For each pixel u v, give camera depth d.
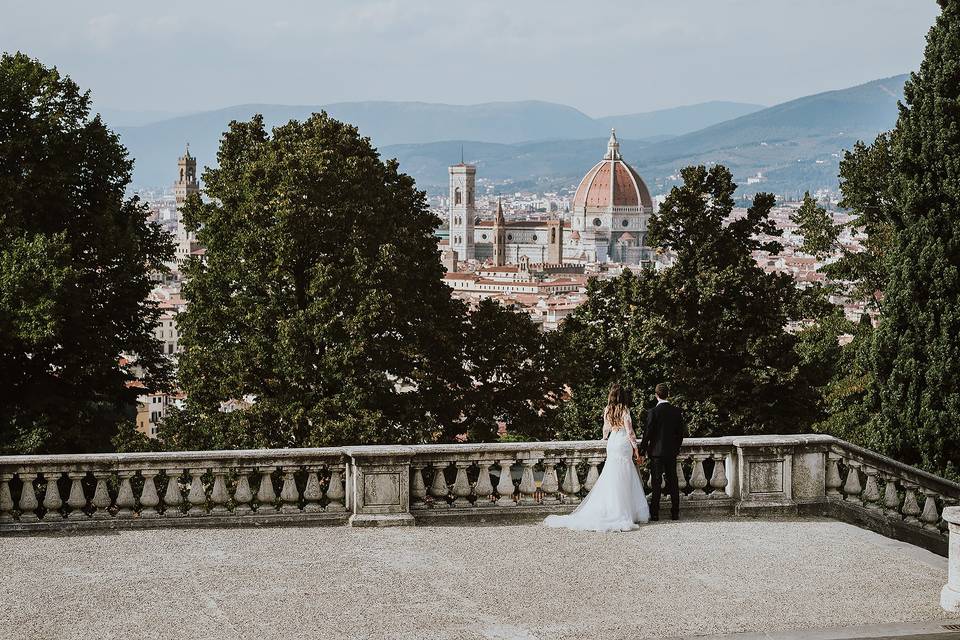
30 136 57.88
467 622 20.36
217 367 56.16
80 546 24.80
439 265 63.81
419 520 27.00
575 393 60.62
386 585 22.34
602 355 59.91
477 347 61.84
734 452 28.59
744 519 28.06
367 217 58.66
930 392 40.78
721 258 61.16
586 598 21.78
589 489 28.34
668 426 27.86
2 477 25.91
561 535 26.27
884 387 42.47
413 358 57.94
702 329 58.44
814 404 59.31
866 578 23.28
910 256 41.56
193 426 54.84
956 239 40.59
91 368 54.09
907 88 42.38
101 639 19.31
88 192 61.31
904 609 21.41
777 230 64.12
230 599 21.39
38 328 50.31
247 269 58.06
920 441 41.03
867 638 19.80
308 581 22.52
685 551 25.08
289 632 19.73
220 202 63.16
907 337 41.62
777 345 58.25
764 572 23.61
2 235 54.44
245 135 67.06
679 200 61.69
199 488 26.72
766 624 20.50
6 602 21.11
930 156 41.50
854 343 67.38
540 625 20.30
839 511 28.66
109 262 58.03
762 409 57.62
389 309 54.66
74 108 61.38
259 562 23.75
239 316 57.69
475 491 27.62
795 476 28.64
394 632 19.80
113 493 45.50
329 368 54.22
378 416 51.81
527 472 27.86
